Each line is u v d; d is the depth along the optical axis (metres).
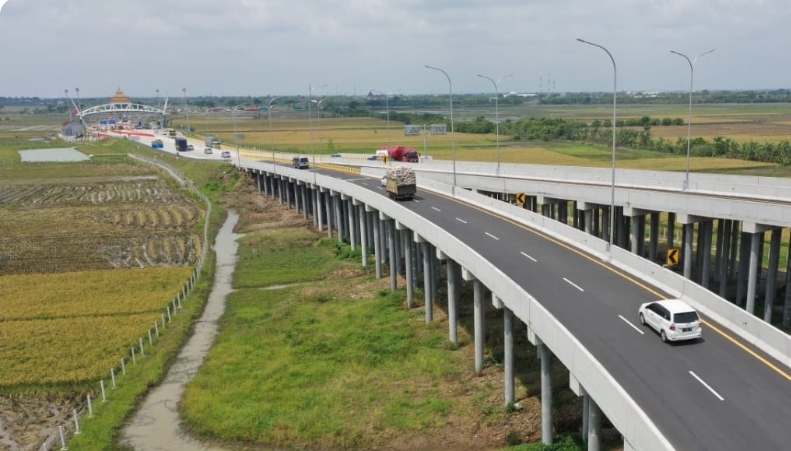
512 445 32.56
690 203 47.88
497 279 34.91
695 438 22.38
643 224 54.50
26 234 92.38
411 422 35.19
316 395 39.44
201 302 60.06
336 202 80.44
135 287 64.25
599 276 40.28
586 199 58.34
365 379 41.34
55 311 56.81
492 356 42.84
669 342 30.34
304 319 53.41
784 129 196.88
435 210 62.00
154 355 47.25
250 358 46.03
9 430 37.72
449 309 45.09
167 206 116.44
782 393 25.52
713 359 28.67
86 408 40.06
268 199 117.88
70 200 124.81
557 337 28.08
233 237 89.75
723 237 54.25
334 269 69.56
